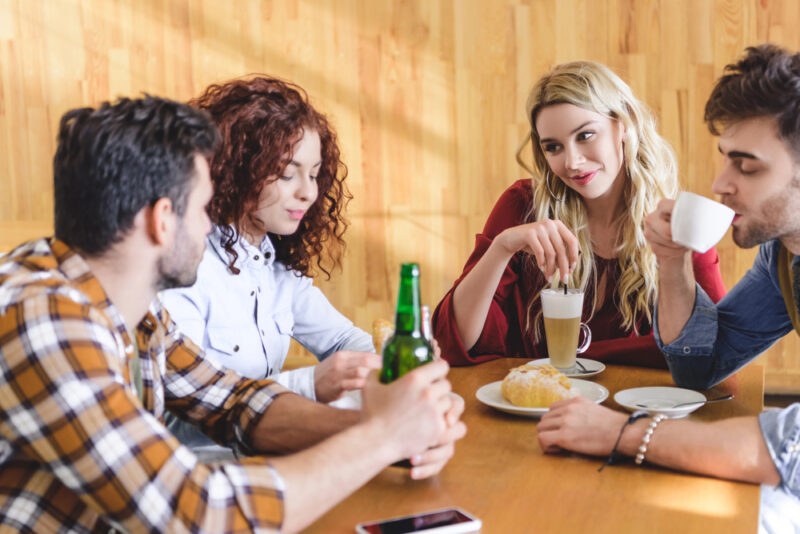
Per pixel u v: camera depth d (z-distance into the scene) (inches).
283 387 50.0
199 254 39.2
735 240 53.6
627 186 77.2
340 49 150.6
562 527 36.5
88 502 34.0
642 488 41.0
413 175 152.3
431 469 41.2
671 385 61.0
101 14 154.9
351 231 155.0
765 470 41.2
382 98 151.0
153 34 154.3
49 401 32.9
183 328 62.4
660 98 142.9
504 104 147.9
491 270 69.6
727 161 52.3
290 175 64.4
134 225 36.7
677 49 141.1
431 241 153.5
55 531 35.8
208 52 153.6
